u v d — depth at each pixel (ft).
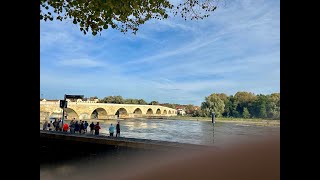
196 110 384.47
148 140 36.65
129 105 283.59
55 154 36.19
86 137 37.40
